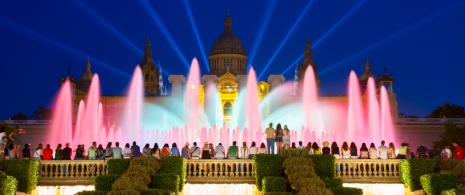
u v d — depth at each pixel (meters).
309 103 104.75
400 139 109.31
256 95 93.25
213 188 34.16
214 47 153.62
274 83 111.62
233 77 125.62
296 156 33.41
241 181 34.22
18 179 32.41
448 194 29.86
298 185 29.89
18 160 32.69
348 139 91.81
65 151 36.75
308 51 144.00
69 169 34.56
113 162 33.28
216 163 34.59
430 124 109.94
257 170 33.44
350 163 34.59
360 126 110.38
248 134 81.50
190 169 34.59
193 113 96.31
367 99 113.56
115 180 29.92
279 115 110.00
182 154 37.19
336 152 38.19
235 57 151.62
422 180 32.53
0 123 106.38
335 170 34.34
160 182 31.28
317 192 28.11
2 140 36.28
